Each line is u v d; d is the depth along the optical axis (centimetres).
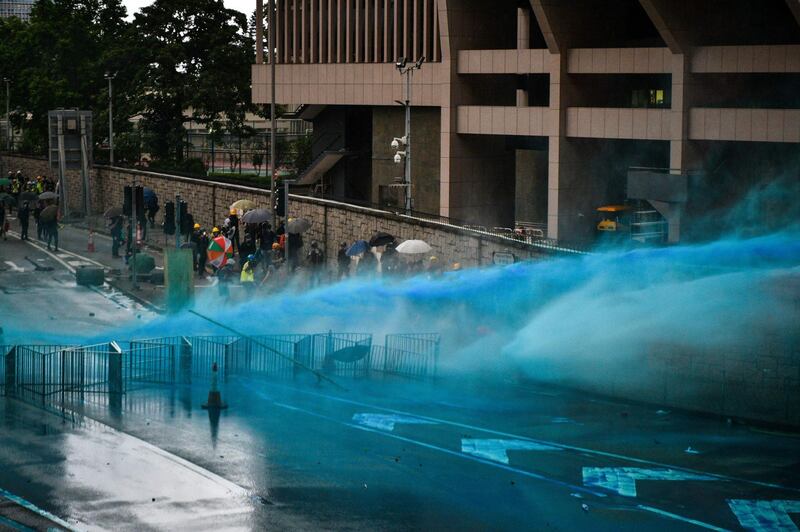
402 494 2172
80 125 6931
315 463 2375
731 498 2203
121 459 2373
